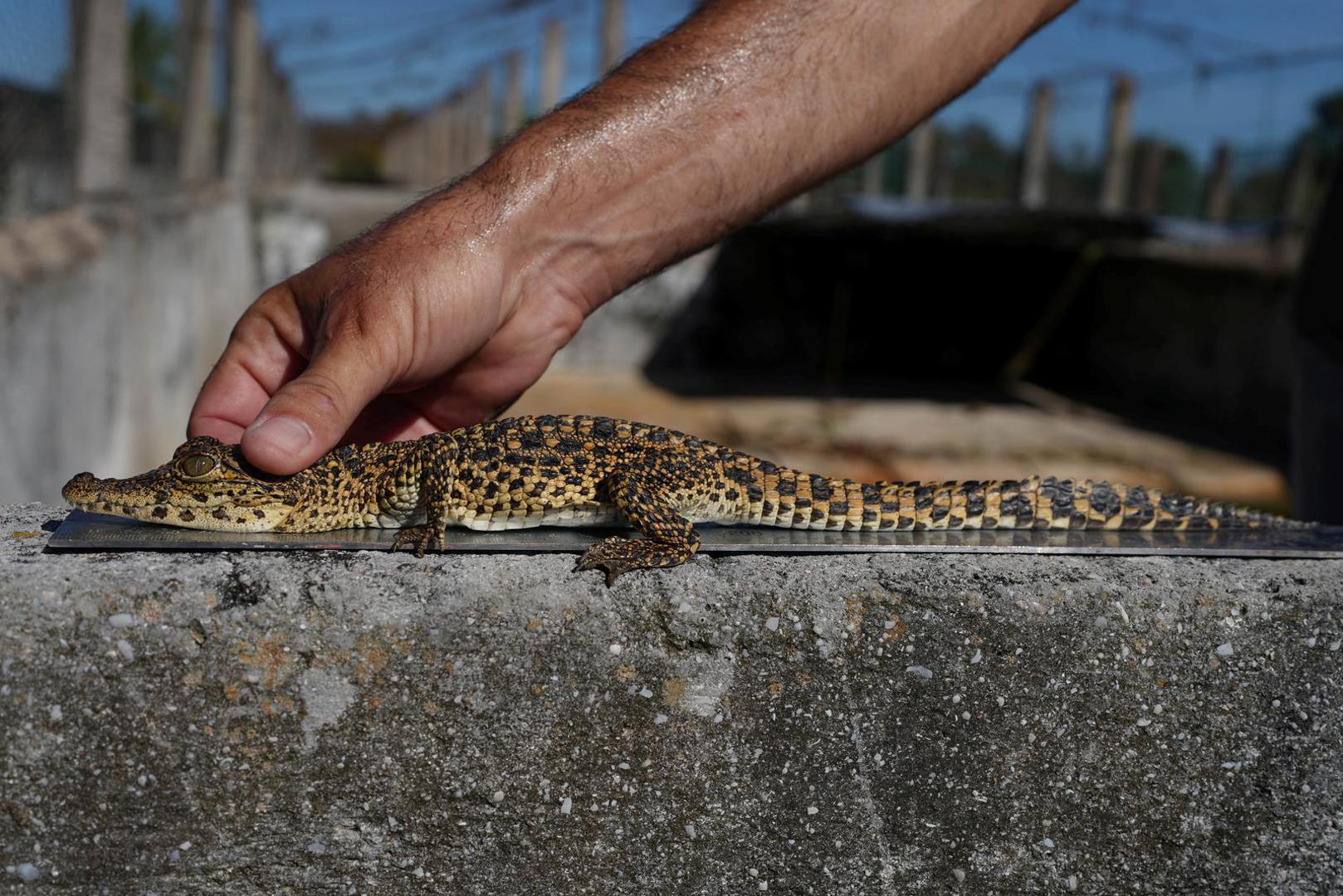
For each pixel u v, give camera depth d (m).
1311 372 0.69
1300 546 0.49
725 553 0.46
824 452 1.52
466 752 0.44
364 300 0.47
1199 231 1.96
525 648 0.43
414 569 0.44
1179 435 1.71
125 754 0.42
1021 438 1.65
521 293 0.51
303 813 0.43
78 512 0.48
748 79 0.51
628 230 0.51
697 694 0.44
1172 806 0.47
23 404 0.71
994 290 2.13
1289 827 0.48
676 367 2.13
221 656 0.42
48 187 0.86
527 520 0.50
